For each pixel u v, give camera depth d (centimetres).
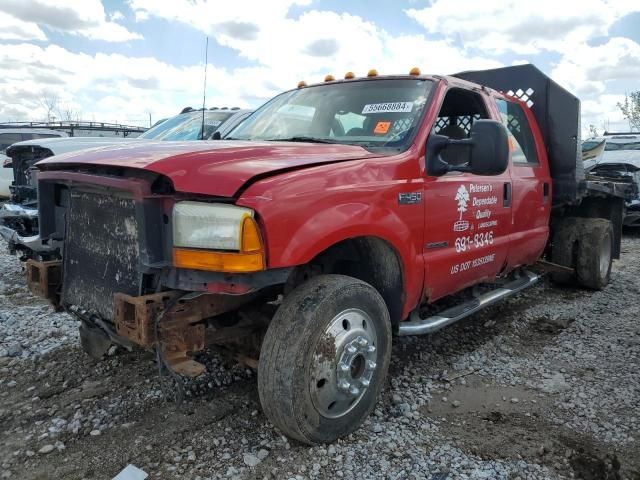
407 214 350
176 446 302
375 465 289
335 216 298
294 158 308
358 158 331
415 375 407
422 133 369
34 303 575
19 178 706
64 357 423
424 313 456
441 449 306
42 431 319
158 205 279
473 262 428
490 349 462
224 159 291
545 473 286
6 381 385
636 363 434
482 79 620
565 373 415
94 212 316
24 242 570
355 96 415
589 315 565
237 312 342
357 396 312
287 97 464
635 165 1210
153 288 292
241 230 262
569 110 580
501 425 336
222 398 358
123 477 272
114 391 368
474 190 419
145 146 326
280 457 293
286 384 280
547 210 565
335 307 296
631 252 967
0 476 277
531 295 644
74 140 688
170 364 278
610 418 344
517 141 522
